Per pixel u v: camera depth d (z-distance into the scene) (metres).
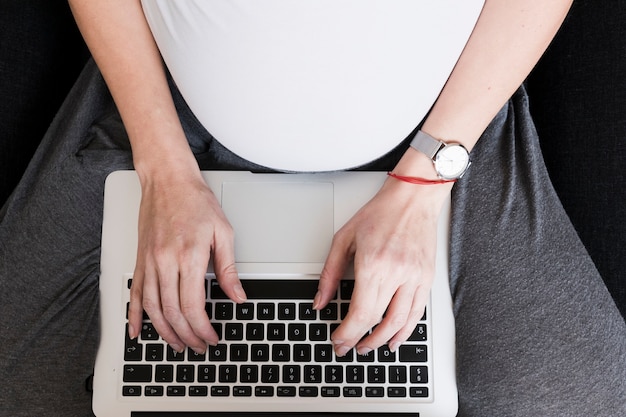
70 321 0.78
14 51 0.95
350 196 0.79
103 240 0.78
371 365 0.75
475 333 0.77
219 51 0.57
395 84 0.60
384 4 0.52
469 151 0.72
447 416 0.75
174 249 0.69
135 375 0.75
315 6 0.52
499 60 0.69
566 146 0.93
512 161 0.80
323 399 0.75
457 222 0.79
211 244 0.72
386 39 0.55
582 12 0.94
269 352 0.75
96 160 0.81
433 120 0.72
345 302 0.76
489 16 0.69
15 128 0.94
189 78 0.63
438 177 0.72
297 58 0.56
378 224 0.71
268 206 0.78
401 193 0.72
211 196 0.74
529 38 0.69
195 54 0.59
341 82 0.58
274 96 0.60
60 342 0.77
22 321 0.78
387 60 0.57
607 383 0.75
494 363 0.76
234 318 0.76
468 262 0.79
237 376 0.75
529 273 0.77
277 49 0.55
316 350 0.75
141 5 0.71
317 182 0.79
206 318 0.70
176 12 0.56
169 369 0.75
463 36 0.60
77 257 0.80
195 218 0.70
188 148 0.75
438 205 0.73
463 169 0.71
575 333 0.76
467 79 0.70
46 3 0.99
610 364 0.75
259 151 0.69
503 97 0.71
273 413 0.75
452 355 0.76
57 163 0.81
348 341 0.71
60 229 0.80
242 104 0.62
